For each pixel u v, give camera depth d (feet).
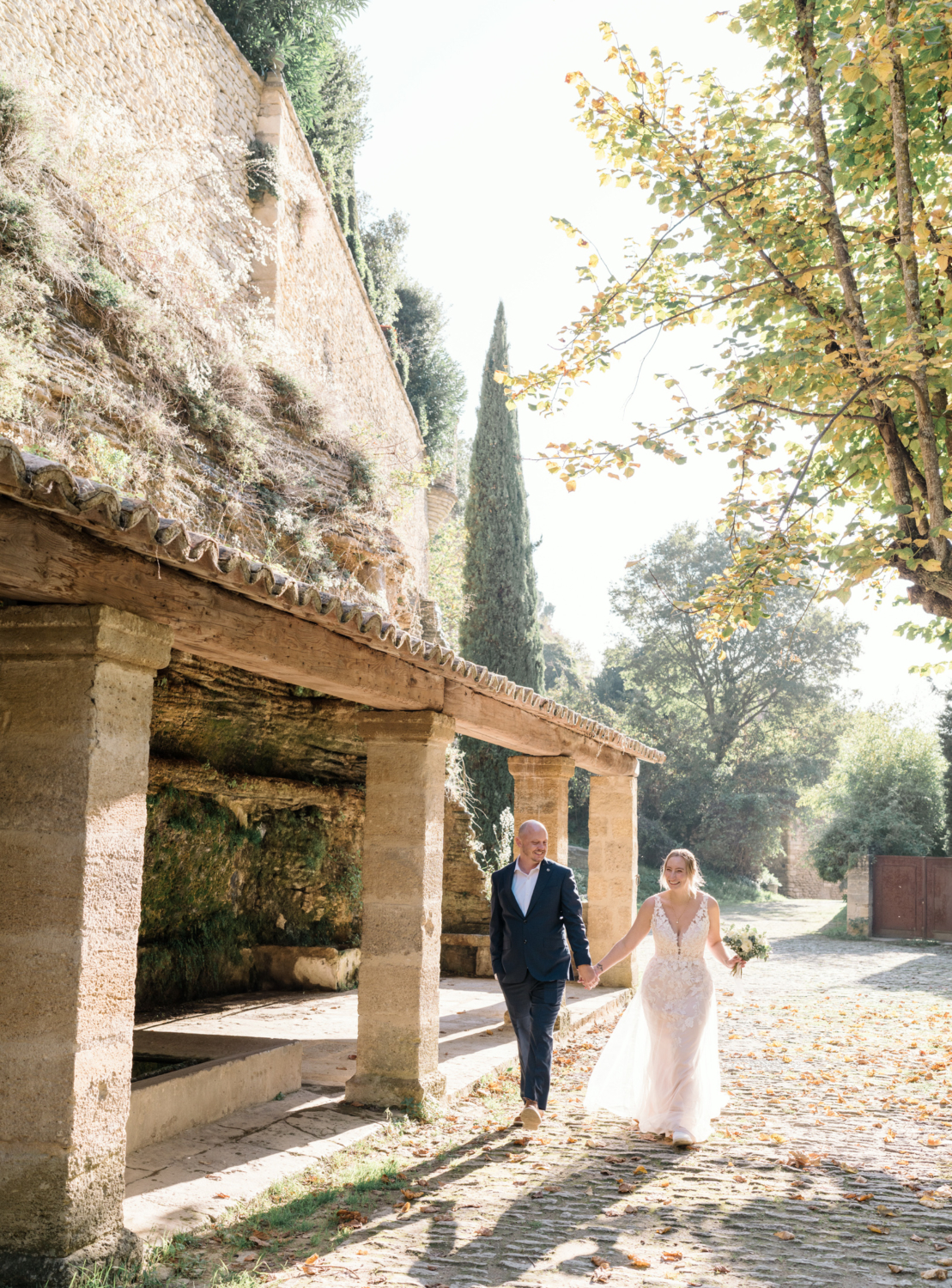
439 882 20.97
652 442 23.21
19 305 25.31
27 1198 10.94
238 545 32.07
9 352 23.11
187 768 29.71
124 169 33.96
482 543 71.82
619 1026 19.30
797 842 151.84
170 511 28.40
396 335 96.58
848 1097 21.88
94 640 11.59
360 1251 12.17
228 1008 31.35
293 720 31.01
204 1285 11.10
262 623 14.64
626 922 38.11
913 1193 14.80
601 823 38.88
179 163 38.60
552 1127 18.85
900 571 21.33
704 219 23.27
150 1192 13.84
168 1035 20.93
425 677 20.30
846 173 21.36
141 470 27.35
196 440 32.17
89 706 11.65
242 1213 13.50
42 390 24.66
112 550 11.81
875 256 22.04
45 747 11.71
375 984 20.01
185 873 31.42
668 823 129.08
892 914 80.18
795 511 24.71
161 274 35.27
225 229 48.03
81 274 28.86
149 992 30.91
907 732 93.56
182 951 32.65
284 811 37.29
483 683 21.91
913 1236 12.77
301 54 63.57
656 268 25.29
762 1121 19.58
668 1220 13.39
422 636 52.31
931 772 91.15
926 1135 18.51
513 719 25.98
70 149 31.86
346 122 81.56
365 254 98.89
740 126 23.80
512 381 25.29
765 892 122.42
